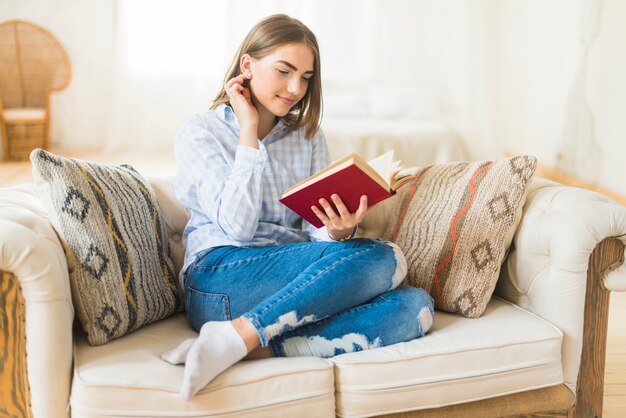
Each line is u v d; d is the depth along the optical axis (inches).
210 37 213.6
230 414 48.2
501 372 55.2
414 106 172.1
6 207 52.4
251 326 50.1
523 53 207.2
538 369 56.6
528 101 205.2
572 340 58.7
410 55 177.6
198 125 62.9
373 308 54.6
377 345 54.0
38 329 47.5
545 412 59.0
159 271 59.4
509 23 215.5
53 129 222.8
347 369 51.7
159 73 217.9
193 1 212.7
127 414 46.8
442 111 176.4
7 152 203.5
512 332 56.9
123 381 47.0
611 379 78.1
